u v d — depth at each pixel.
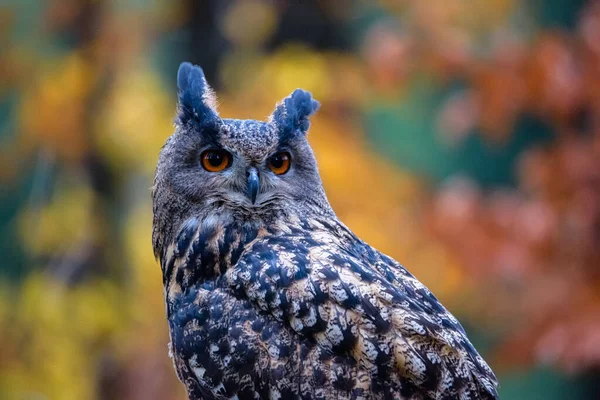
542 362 13.09
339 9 19.00
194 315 7.18
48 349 15.74
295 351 6.74
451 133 13.51
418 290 7.13
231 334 6.94
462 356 6.70
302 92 8.25
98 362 16.03
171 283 7.76
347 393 6.57
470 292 14.73
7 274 18.66
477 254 12.81
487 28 15.06
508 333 14.16
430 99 18.38
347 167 15.91
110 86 16.80
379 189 16.00
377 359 6.57
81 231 16.66
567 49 12.98
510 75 13.02
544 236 12.66
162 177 8.00
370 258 7.44
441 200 13.14
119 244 16.86
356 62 17.17
